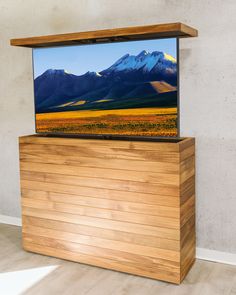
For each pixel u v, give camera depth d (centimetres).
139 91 295
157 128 292
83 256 312
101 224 300
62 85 324
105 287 278
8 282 287
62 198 314
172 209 273
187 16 304
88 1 342
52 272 301
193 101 309
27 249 339
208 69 301
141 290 273
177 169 268
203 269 303
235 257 309
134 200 285
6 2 383
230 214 308
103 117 312
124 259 295
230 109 298
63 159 310
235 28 289
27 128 390
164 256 280
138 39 303
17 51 383
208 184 312
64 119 328
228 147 302
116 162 288
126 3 326
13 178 405
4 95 398
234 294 267
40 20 368
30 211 332
